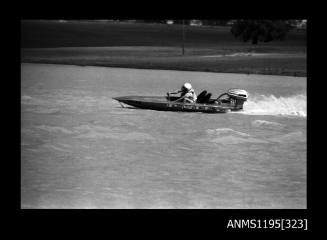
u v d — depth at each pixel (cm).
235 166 4353
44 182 3841
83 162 4400
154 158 4578
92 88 10931
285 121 6494
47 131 5572
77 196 3581
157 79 14512
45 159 4444
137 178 3981
